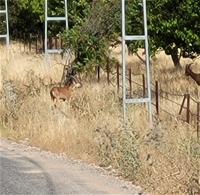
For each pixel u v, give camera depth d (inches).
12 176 1063.0
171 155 1075.9
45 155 1259.2
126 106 1496.1
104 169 1131.9
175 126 1321.4
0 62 2625.5
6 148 1342.3
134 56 3265.3
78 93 1772.9
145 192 973.2
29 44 3732.8
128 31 2244.1
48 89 1873.8
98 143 1244.5
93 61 2160.4
